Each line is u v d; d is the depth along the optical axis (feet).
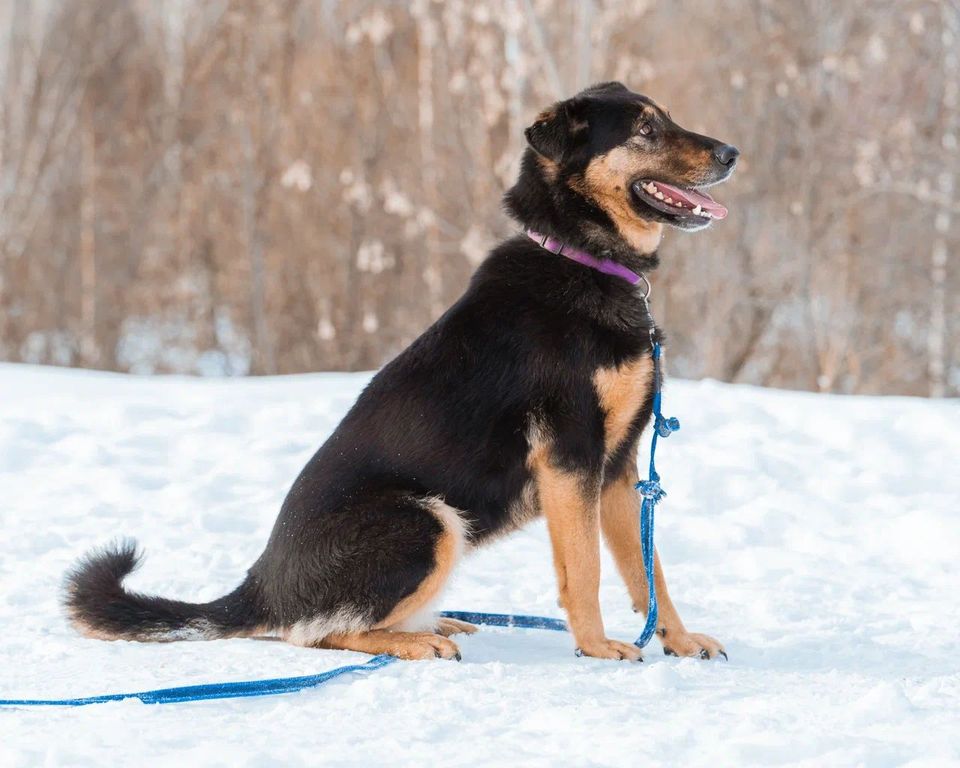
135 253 122.72
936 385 91.76
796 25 92.27
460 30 75.82
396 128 107.55
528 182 20.88
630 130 20.31
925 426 39.58
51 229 122.93
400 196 83.05
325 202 109.09
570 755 14.01
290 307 113.50
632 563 20.89
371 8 97.50
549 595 24.58
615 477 20.79
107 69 125.49
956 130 91.56
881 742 14.16
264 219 113.91
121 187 123.75
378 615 19.25
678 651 19.94
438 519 19.42
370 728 15.10
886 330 94.02
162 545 27.63
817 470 34.81
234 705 16.10
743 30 93.81
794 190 92.63
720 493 32.81
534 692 16.83
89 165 121.90
